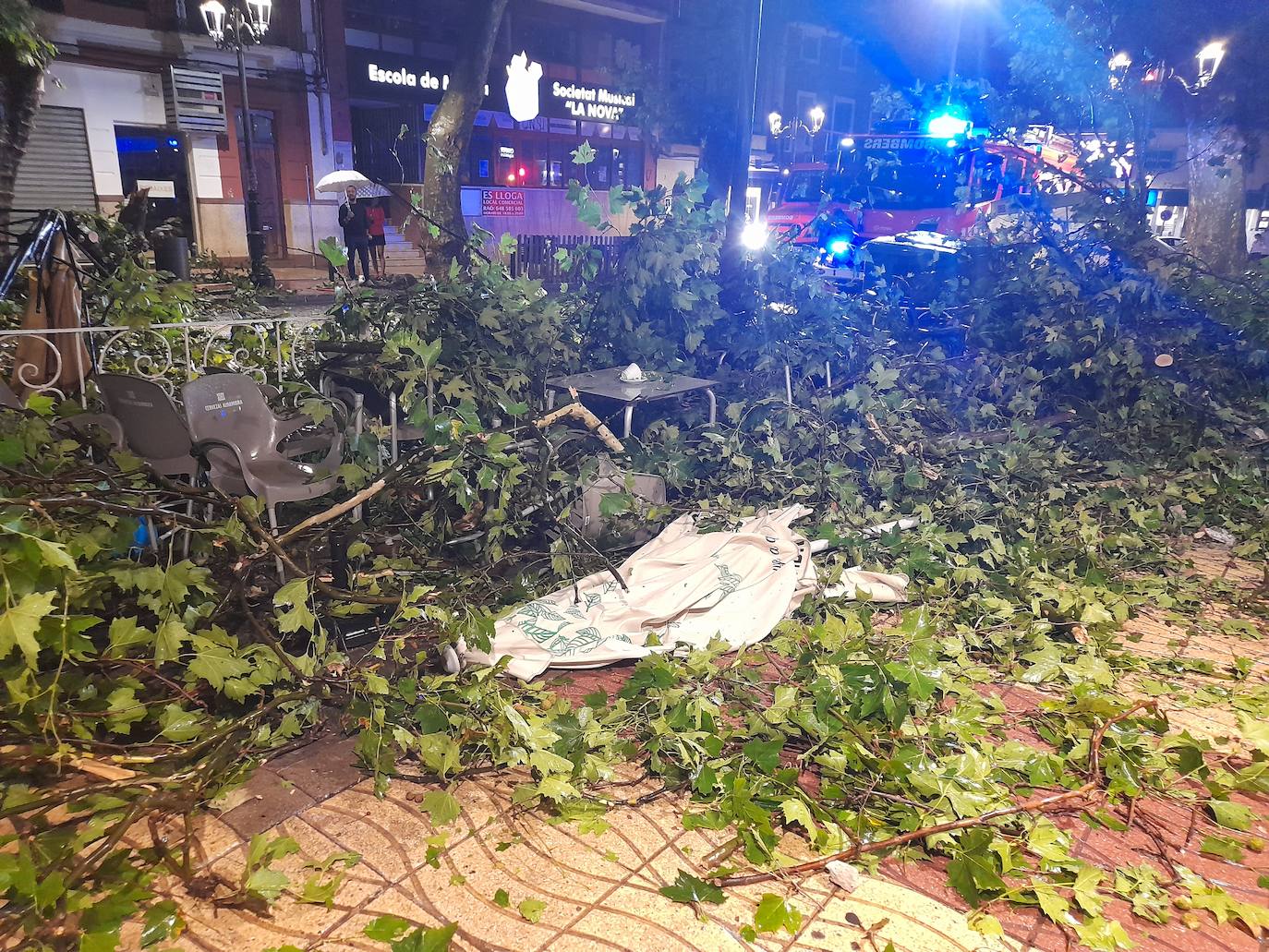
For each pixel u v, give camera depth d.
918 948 2.10
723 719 3.00
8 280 5.56
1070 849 2.48
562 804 2.52
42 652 2.71
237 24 15.37
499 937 2.08
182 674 2.97
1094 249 7.83
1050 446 6.39
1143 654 3.79
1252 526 5.30
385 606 3.58
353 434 4.15
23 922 1.97
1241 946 2.16
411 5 22.00
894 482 5.33
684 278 6.21
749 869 2.34
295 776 2.67
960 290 8.00
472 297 5.39
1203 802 2.72
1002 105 11.99
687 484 5.13
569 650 3.41
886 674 2.82
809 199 16.30
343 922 2.11
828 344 6.79
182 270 10.88
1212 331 7.45
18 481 2.76
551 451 4.33
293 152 20.55
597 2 25.23
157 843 2.23
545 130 25.56
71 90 16.77
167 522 2.94
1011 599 3.98
